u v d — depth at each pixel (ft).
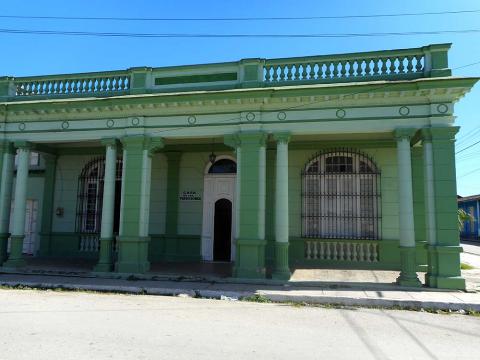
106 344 16.62
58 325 19.71
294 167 41.68
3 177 39.42
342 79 34.14
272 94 34.01
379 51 33.71
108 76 39.06
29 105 38.63
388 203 39.63
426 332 20.11
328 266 39.63
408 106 32.65
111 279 34.40
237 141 35.04
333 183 40.93
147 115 37.14
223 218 43.80
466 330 20.67
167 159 45.34
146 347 16.35
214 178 44.32
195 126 36.14
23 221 39.42
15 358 14.61
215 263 41.93
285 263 33.65
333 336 18.92
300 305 26.81
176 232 44.21
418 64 33.12
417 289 30.01
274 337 18.44
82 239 46.83
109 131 37.96
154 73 38.04
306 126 34.09
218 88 36.35
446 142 31.58
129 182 36.70
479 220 112.27
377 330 20.30
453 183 31.17
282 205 34.09
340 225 40.32
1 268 37.73
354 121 33.37
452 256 30.71
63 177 48.14
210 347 16.60
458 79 30.76
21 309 23.43
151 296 29.22
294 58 35.06
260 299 28.17
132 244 36.06
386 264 38.65
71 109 38.06
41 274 36.55
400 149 32.53
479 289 30.32
